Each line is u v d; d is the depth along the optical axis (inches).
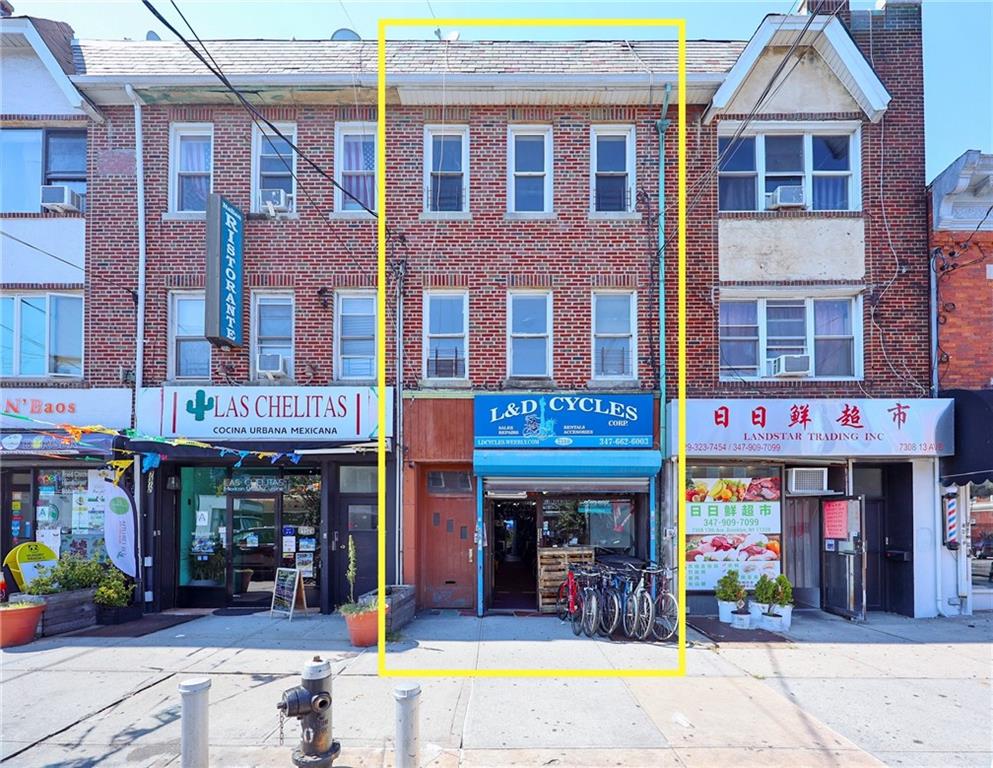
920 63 445.7
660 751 212.2
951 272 433.4
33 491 439.5
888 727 233.8
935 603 422.3
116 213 440.8
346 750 210.5
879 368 429.1
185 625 387.9
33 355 439.5
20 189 448.5
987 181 418.3
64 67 437.7
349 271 439.5
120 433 404.8
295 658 314.2
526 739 220.2
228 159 445.1
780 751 213.5
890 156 441.1
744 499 435.5
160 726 233.3
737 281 435.2
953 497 427.5
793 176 450.3
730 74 426.0
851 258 436.8
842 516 423.2
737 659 316.2
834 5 444.8
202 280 438.0
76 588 382.3
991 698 263.4
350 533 438.6
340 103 446.9
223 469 457.4
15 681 281.0
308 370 434.6
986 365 429.4
